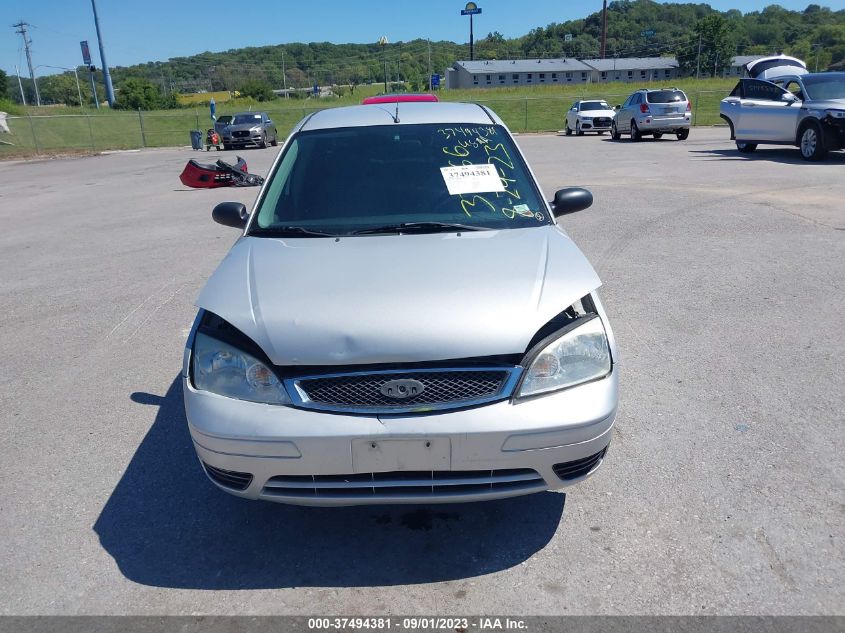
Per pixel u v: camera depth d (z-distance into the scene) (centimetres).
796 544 281
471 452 257
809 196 1039
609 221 923
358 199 376
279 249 333
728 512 304
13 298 685
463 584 269
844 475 328
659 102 2334
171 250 877
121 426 409
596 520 304
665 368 457
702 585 262
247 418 261
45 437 398
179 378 477
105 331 577
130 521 316
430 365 262
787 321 533
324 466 258
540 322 271
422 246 328
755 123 1623
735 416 389
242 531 307
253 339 270
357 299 280
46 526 313
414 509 320
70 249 911
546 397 264
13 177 2091
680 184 1222
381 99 646
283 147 418
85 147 3366
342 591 267
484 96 4738
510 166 399
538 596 260
